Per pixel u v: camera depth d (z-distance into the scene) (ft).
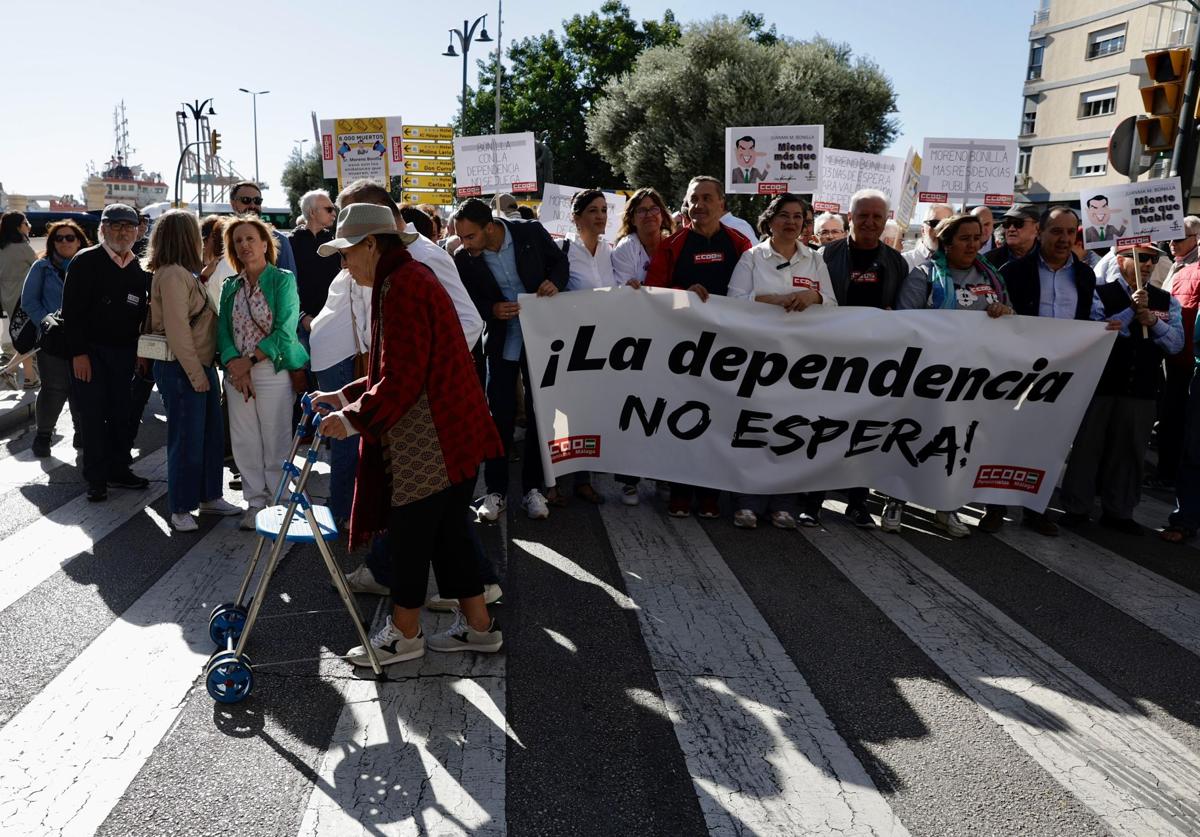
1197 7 28.78
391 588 13.50
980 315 19.40
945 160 33.30
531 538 18.84
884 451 19.90
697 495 20.85
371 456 12.56
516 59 155.43
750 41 110.73
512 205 30.83
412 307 11.78
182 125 149.48
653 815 9.87
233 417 18.43
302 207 23.18
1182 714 12.48
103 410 20.22
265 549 17.51
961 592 16.63
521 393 28.86
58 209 172.35
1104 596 16.63
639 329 19.52
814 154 29.58
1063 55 123.03
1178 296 24.26
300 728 11.34
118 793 9.93
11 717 11.41
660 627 14.67
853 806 10.17
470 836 9.40
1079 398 19.77
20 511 19.63
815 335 19.40
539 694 12.38
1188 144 29.37
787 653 13.91
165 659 13.02
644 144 108.17
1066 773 10.99
